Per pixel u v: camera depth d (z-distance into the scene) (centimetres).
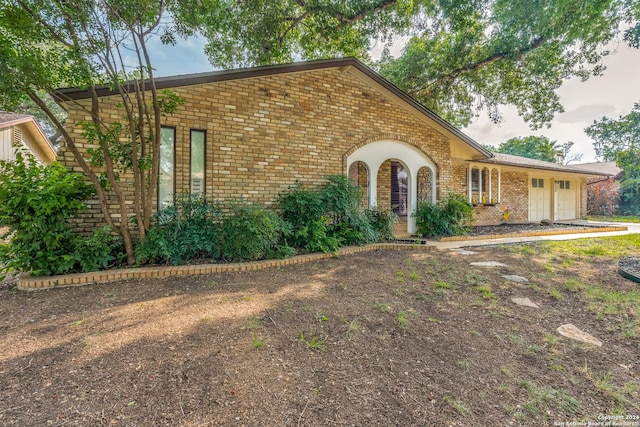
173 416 183
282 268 567
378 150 927
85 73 439
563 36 1066
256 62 1172
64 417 180
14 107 454
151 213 590
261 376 225
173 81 622
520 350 277
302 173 791
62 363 238
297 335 292
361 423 182
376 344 279
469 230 1098
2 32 400
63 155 555
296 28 1217
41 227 466
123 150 541
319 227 694
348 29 1142
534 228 1236
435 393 213
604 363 259
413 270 552
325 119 827
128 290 428
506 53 1191
